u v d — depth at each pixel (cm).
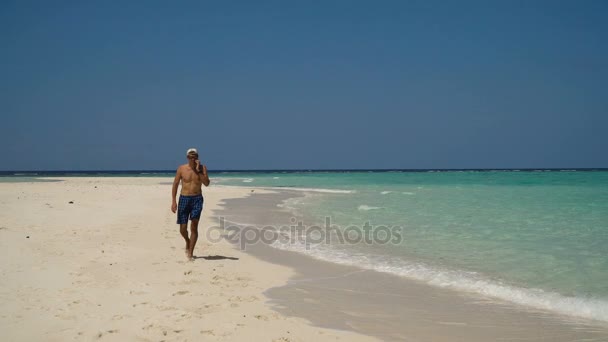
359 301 577
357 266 775
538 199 2012
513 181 4434
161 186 3234
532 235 1030
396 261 807
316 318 506
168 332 435
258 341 424
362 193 2664
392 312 534
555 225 1176
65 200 1708
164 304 521
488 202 1878
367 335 458
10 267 647
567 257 799
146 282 612
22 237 870
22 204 1472
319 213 1554
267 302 560
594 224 1187
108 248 820
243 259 817
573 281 655
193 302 536
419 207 1703
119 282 604
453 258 820
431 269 743
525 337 460
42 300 511
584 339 454
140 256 775
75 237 905
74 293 543
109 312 483
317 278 691
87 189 2608
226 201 2106
